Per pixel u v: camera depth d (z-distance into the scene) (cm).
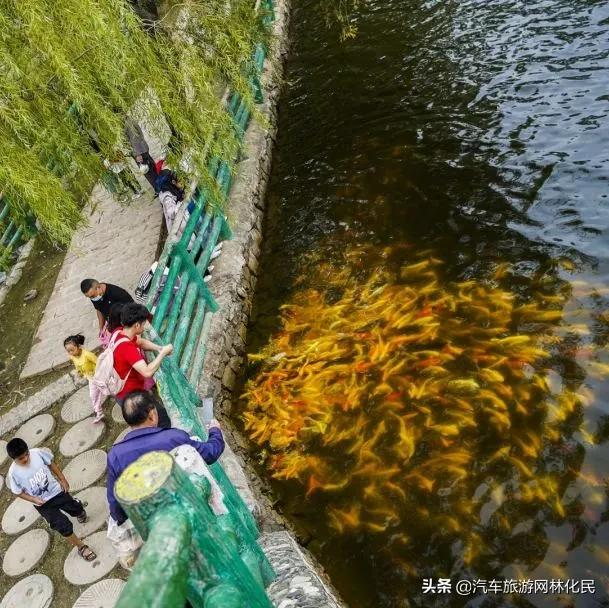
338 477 618
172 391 531
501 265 796
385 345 743
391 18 1608
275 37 1273
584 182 870
